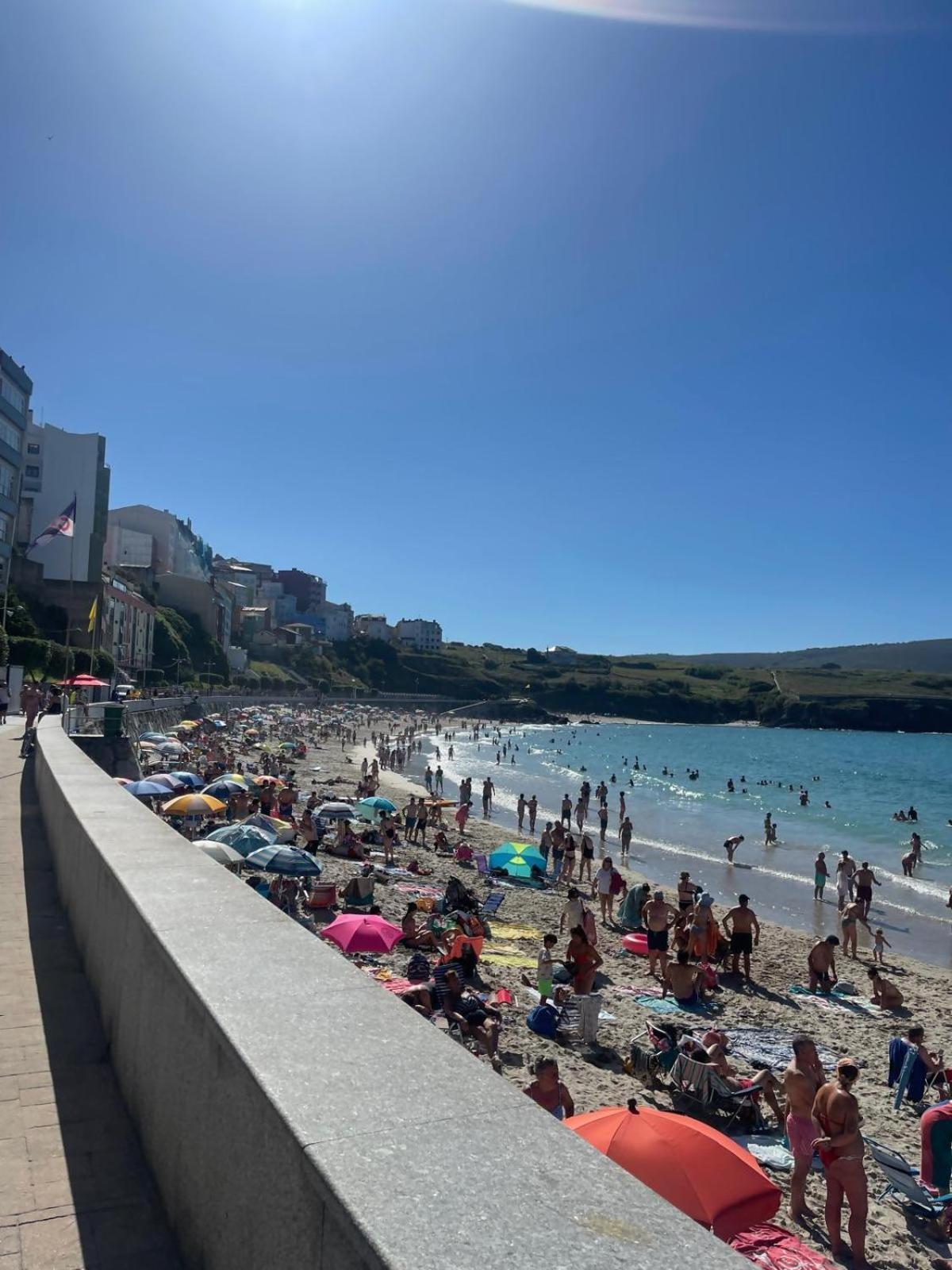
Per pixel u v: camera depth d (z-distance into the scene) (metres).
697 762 92.06
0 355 52.75
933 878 32.25
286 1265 1.57
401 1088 1.75
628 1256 1.23
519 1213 1.33
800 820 47.91
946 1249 8.04
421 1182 1.41
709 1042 11.20
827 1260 6.80
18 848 8.62
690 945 17.16
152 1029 2.85
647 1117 6.97
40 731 16.73
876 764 91.88
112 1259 2.39
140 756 33.97
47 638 57.28
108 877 3.94
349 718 115.81
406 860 25.41
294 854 16.95
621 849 33.47
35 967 4.98
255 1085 1.78
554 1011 12.79
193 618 105.19
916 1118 11.16
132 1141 3.06
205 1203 2.15
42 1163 2.90
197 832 21.17
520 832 37.47
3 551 55.19
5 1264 2.35
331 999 2.24
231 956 2.57
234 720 75.38
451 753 79.25
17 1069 3.64
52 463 73.00
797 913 25.55
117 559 104.19
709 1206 6.28
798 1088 8.48
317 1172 1.44
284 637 152.38
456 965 13.84
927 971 19.06
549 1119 1.66
